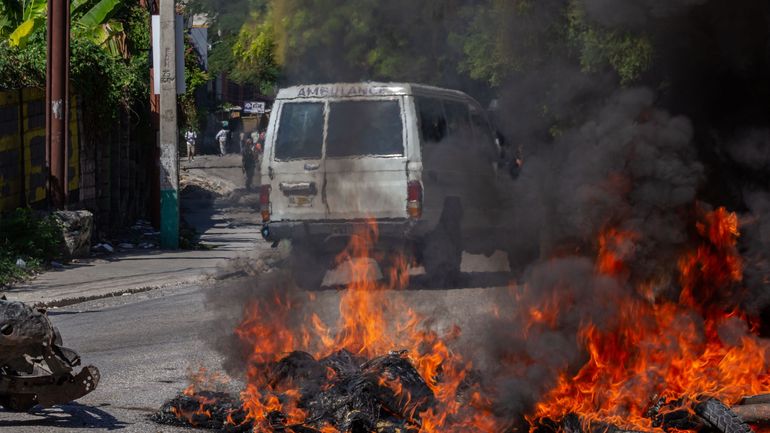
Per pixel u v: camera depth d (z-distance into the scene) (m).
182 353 8.45
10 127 15.73
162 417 6.12
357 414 5.30
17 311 5.75
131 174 23.56
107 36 22.36
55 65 16.72
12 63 17.64
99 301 12.50
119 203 21.56
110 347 8.97
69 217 16.27
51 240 15.66
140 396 6.83
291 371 6.09
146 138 23.78
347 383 5.61
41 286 13.23
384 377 5.51
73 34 21.11
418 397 5.42
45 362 6.05
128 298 12.77
